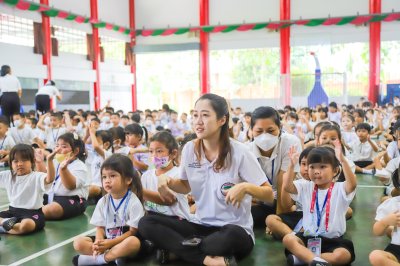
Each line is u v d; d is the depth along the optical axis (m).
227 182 2.61
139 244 2.74
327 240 2.69
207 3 16.77
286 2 16.00
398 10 15.17
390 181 4.35
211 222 2.72
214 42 17.06
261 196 2.44
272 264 2.74
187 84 17.94
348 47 15.80
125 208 2.85
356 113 8.03
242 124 7.88
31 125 8.91
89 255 2.78
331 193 2.73
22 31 12.25
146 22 17.52
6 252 3.04
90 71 15.24
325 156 2.69
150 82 18.30
